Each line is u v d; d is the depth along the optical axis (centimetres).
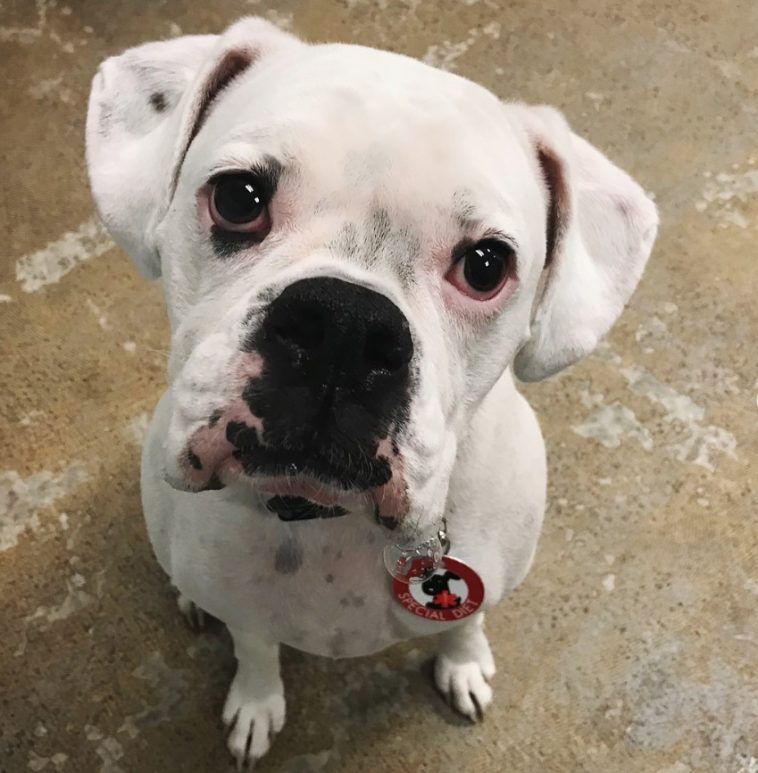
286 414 26
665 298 64
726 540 57
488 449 37
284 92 29
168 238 31
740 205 67
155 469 39
